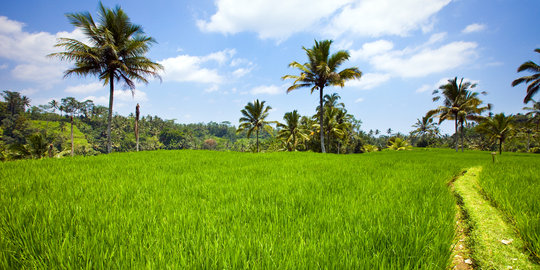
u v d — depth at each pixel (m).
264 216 2.83
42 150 28.08
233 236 2.10
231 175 6.12
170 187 4.51
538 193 3.62
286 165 8.47
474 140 70.62
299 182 4.98
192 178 5.50
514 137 44.12
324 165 8.59
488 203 3.47
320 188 4.37
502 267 1.81
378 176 5.86
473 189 4.43
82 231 2.23
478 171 7.00
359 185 4.61
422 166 8.43
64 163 8.09
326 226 2.47
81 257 1.79
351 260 1.70
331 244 1.96
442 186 4.46
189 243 2.01
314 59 22.94
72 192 3.89
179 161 9.38
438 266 1.73
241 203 3.30
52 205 3.00
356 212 2.83
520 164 9.16
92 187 4.28
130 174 5.97
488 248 2.12
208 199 3.69
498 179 5.05
